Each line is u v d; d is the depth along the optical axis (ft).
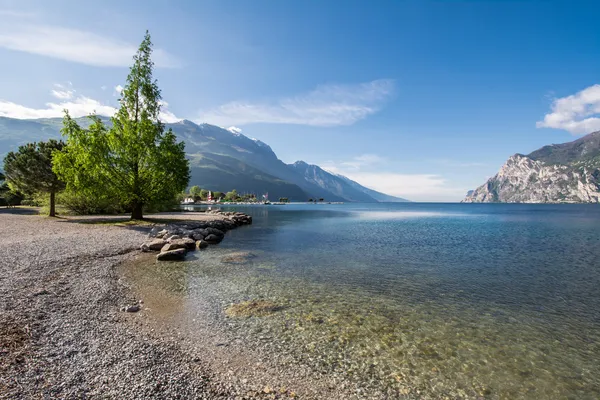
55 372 21.44
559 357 28.71
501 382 24.47
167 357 25.18
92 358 23.80
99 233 91.50
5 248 63.00
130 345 26.58
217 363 25.13
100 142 112.06
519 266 69.62
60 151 119.85
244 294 44.52
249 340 29.81
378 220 247.29
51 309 33.30
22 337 26.04
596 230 166.40
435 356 28.25
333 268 63.87
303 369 25.08
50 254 60.13
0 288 38.83
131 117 122.83
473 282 55.16
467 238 125.39
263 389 21.94
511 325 35.99
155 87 126.62
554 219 280.51
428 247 97.86
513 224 213.66
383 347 29.60
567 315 39.50
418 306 41.78
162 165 119.55
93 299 37.91
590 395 23.02
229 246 90.43
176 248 73.10
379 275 58.85
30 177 124.06
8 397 18.25
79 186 109.19
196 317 35.01
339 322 35.37
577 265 71.31
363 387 22.99
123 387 20.31
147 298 40.65
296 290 47.44
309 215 313.53
